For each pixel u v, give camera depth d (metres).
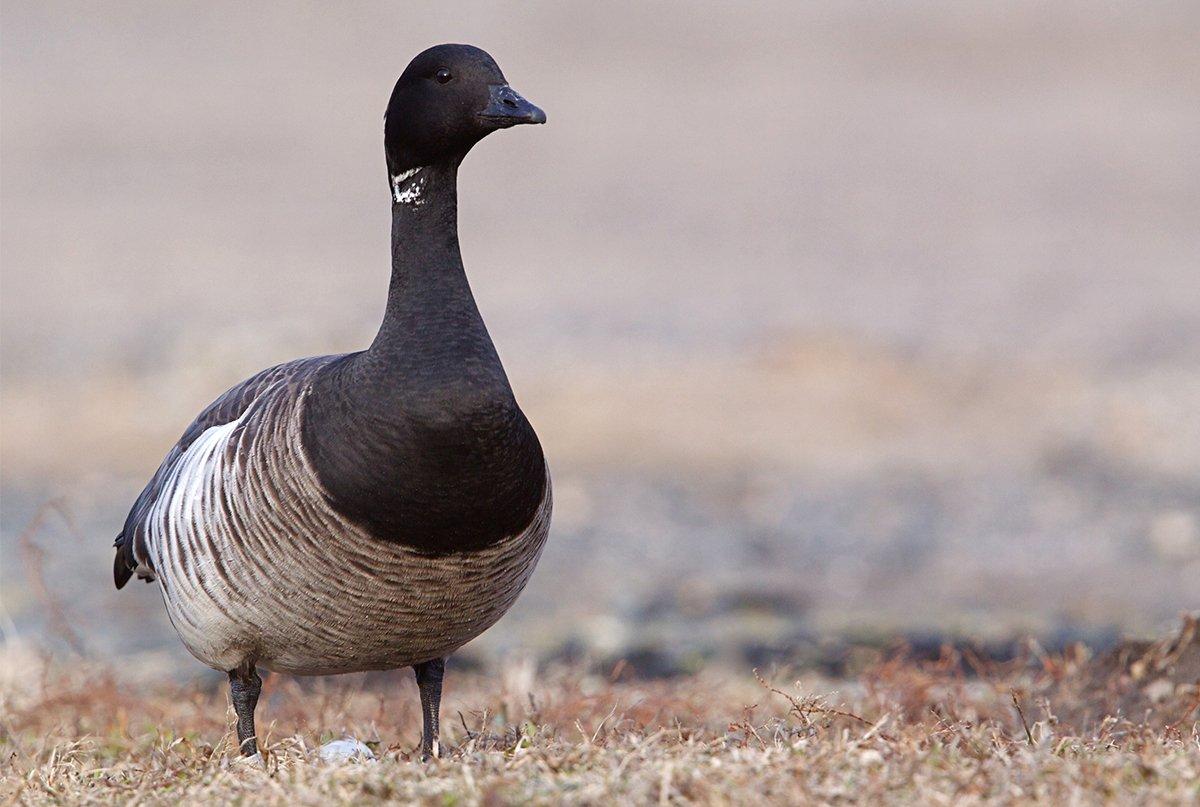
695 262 28.95
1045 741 6.99
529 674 10.54
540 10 53.41
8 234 31.28
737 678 11.81
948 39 49.84
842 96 44.88
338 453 7.16
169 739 8.51
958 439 19.30
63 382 21.83
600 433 19.62
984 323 24.12
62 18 51.66
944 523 16.70
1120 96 43.84
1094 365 21.77
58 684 10.52
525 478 7.38
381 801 6.34
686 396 20.92
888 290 26.48
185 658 12.59
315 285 26.73
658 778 6.23
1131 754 6.66
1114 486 17.50
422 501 7.12
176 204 34.25
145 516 8.10
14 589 14.47
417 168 7.64
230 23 52.03
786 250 29.88
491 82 7.60
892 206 33.75
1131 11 51.50
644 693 10.19
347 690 10.23
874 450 19.00
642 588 14.92
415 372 7.22
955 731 7.30
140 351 22.81
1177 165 36.69
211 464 7.53
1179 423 19.36
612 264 28.88
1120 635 12.30
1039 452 18.69
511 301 25.88
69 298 26.00
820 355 22.39
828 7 53.72
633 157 39.09
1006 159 37.91
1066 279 26.97
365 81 46.06
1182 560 15.34
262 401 7.66
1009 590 14.68
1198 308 24.72
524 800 6.16
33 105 43.06
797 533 16.53
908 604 14.33
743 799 6.05
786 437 19.47
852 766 6.39
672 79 46.72
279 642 7.52
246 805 6.47
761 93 45.44
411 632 7.47
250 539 7.31
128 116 42.25
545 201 35.00
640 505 17.28
